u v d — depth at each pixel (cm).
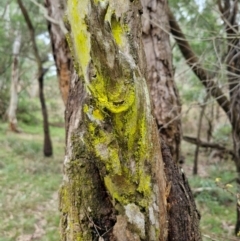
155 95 358
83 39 130
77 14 131
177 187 167
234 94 488
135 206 138
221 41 466
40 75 1051
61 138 1462
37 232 504
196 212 179
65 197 166
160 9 362
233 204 662
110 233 153
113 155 133
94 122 131
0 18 1101
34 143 1160
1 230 504
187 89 837
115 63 125
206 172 938
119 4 138
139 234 140
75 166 162
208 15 556
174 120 363
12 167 836
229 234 503
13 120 1499
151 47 358
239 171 545
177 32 461
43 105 1048
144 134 135
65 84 438
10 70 1650
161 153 160
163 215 149
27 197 640
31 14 1112
